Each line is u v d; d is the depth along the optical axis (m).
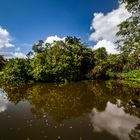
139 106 15.59
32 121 11.45
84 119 12.04
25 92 21.48
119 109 14.63
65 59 33.91
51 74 32.12
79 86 27.23
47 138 9.04
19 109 14.18
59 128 10.36
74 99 18.14
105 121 11.73
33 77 31.83
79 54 38.31
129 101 17.47
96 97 19.22
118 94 21.08
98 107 15.20
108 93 21.67
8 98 18.06
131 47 14.14
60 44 36.00
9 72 29.33
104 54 52.03
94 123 11.31
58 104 16.02
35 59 33.12
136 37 13.80
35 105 15.51
